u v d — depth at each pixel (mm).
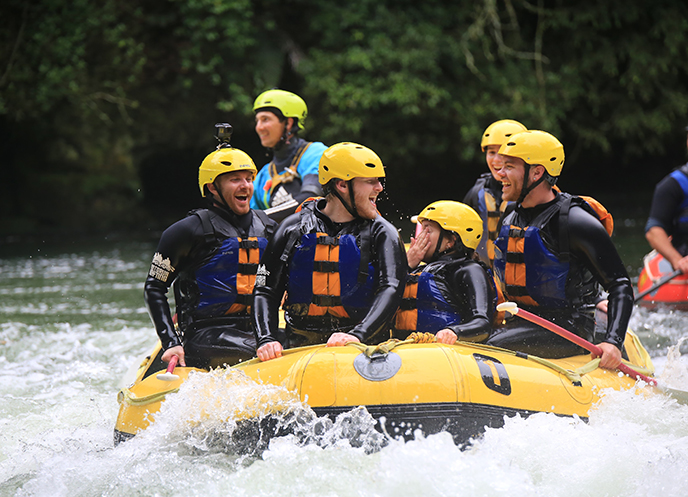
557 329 6141
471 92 34531
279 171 10273
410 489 4543
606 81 37062
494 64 36156
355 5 33531
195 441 5375
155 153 34312
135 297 14672
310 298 6094
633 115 36188
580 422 5484
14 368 9547
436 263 6590
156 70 32188
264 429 5277
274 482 4781
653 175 41875
